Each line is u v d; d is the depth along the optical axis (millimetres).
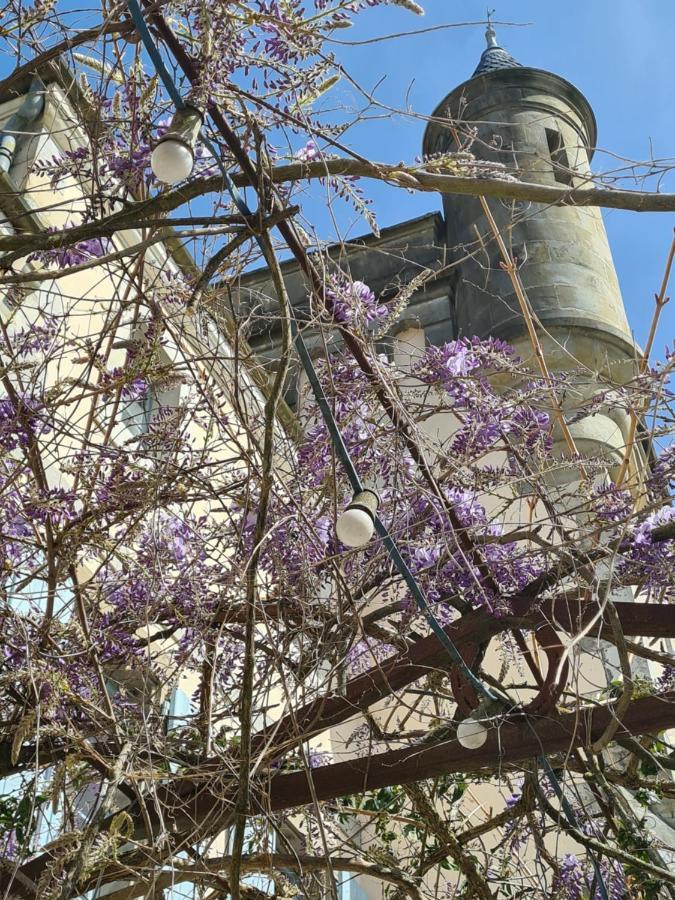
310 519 4176
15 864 3318
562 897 4887
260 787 3727
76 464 3859
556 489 4309
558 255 11719
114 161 3572
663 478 4164
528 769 4680
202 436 5703
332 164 3197
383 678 3822
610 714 3562
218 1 3156
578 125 13078
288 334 2881
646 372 4102
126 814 3242
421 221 13023
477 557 3992
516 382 8594
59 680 3414
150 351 3738
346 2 3223
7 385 3773
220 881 3795
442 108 13273
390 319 3938
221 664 4270
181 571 4219
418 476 4301
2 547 4020
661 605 3662
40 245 3094
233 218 2996
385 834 5234
